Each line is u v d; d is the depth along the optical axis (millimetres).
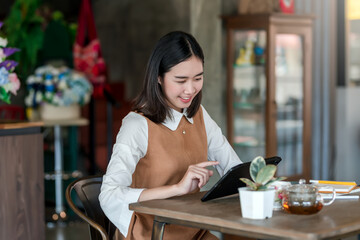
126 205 2271
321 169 6832
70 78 5641
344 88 6887
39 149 3621
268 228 1784
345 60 6883
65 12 8578
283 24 5938
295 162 6195
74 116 5824
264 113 5969
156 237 2096
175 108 2520
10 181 3453
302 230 1744
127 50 7289
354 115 6828
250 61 6039
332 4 6730
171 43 2334
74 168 6156
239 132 6191
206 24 6176
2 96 3527
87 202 2547
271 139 5922
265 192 1898
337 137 6898
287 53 6027
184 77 2334
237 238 4066
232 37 6121
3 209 3416
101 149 7406
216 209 2057
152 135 2412
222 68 6324
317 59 6758
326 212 2016
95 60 6242
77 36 6215
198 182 2277
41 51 6207
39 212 3629
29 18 6086
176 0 6367
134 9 7094
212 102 6238
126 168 2332
